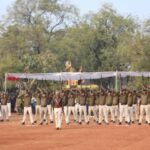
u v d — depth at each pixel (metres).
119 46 79.06
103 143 25.78
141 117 40.91
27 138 29.00
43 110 40.94
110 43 86.88
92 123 42.66
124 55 77.25
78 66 86.19
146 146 24.39
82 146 24.56
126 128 35.88
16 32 81.81
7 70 76.56
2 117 46.22
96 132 32.34
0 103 47.75
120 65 85.31
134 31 86.31
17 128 36.50
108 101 41.91
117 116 42.66
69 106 41.97
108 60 85.44
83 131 33.28
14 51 81.25
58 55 84.44
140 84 71.25
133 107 42.69
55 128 36.25
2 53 81.00
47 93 41.44
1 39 81.44
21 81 69.31
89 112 42.59
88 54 86.38
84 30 86.69
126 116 41.12
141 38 73.44
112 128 35.97
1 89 74.25
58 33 87.19
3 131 33.81
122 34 87.25
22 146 24.94
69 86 58.78
